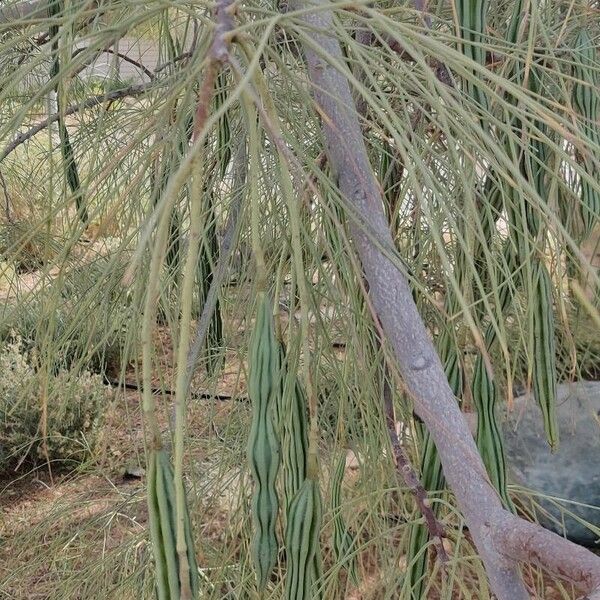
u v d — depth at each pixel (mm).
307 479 750
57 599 1812
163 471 653
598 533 1205
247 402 1495
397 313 869
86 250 1173
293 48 1202
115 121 1323
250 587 1424
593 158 729
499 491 967
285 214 1235
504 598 802
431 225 680
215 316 1396
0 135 768
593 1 1096
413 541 1074
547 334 912
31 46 1341
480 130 712
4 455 2684
